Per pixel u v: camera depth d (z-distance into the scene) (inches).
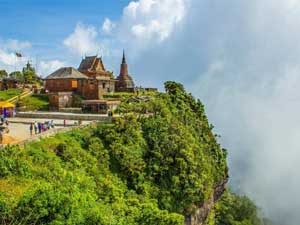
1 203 1211.9
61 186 1470.2
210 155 3245.6
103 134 2342.5
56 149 1990.7
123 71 5093.5
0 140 2050.9
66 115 3253.0
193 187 2425.0
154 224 1588.3
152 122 2625.5
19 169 1578.5
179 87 3634.4
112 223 1381.6
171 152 2465.6
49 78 4503.0
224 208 4527.6
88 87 4121.6
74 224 1225.4
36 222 1187.9
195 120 3368.6
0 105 3398.1
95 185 1849.2
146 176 2268.7
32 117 3380.9
